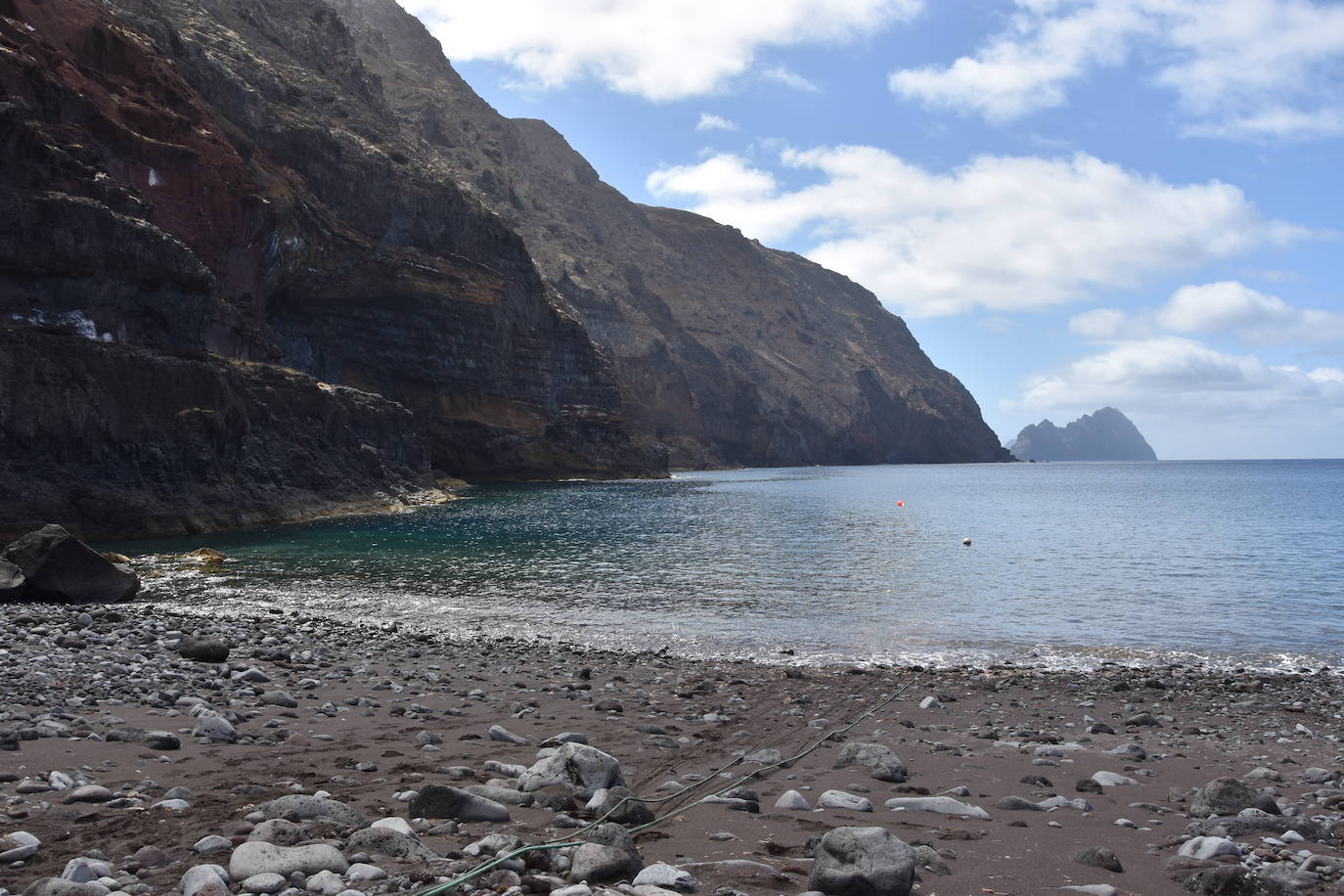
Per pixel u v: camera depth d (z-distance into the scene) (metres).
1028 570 35.84
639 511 66.75
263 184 72.75
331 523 51.81
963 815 8.19
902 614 25.58
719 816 7.84
